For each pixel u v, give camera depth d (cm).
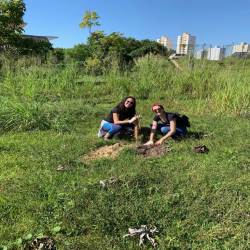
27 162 344
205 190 269
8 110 516
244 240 207
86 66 1061
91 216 233
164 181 290
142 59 1062
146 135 477
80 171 320
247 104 605
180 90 852
